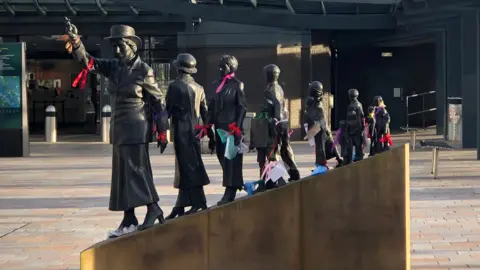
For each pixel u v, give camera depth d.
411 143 29.25
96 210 14.03
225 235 7.82
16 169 21.62
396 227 8.05
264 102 9.73
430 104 43.09
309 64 32.34
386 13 31.92
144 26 33.22
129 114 7.76
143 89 7.83
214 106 9.24
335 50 42.03
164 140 7.93
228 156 9.05
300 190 7.97
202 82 32.09
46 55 43.44
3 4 32.12
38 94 44.34
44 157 25.59
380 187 8.02
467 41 26.28
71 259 9.95
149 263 7.61
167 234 7.66
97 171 20.94
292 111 32.19
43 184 18.09
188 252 7.71
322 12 31.83
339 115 43.12
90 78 42.78
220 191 15.73
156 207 7.94
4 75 25.56
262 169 9.59
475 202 14.37
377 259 8.06
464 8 24.05
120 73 7.79
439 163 21.94
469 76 26.50
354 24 30.14
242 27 31.84
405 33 33.50
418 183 17.34
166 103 8.62
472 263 9.45
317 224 8.02
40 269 9.41
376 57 43.22
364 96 43.44
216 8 27.61
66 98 44.34
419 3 25.28
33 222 12.80
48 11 33.12
